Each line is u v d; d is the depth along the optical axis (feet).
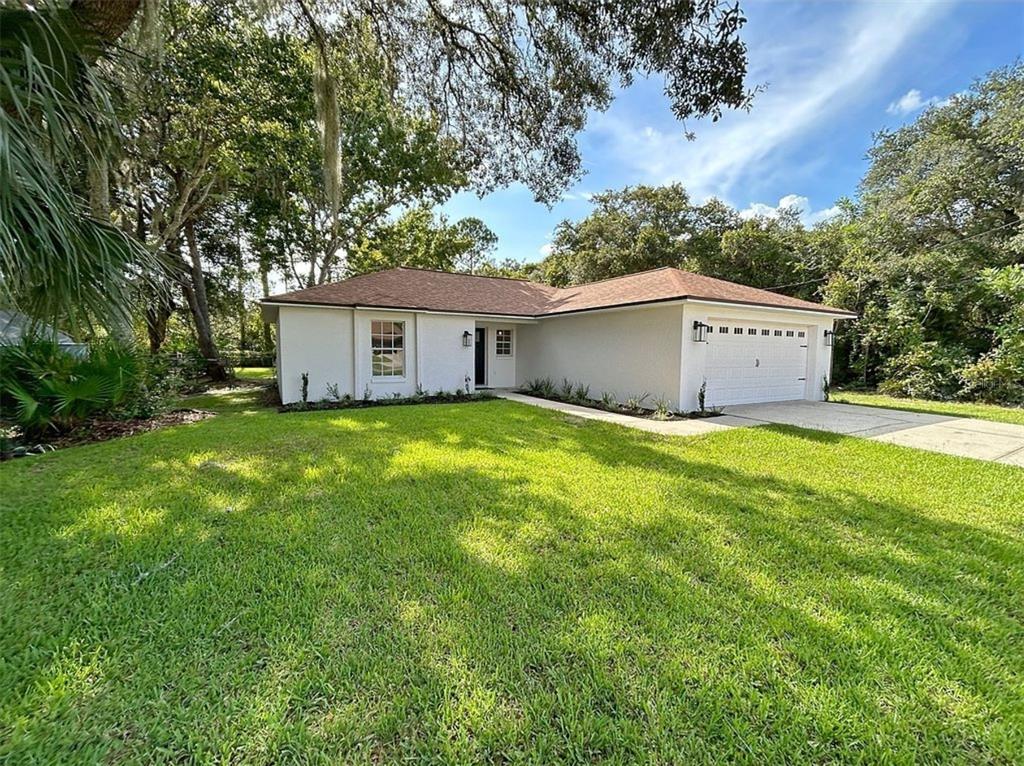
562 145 22.65
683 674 6.64
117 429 24.29
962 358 42.50
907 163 53.42
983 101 46.60
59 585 8.78
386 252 73.77
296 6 22.09
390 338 38.11
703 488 15.12
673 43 13.97
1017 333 38.68
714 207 79.97
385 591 8.79
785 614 8.17
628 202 82.64
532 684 6.47
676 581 9.27
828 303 53.93
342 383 36.63
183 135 37.22
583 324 40.11
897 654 7.14
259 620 7.80
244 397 40.42
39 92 8.68
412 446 20.47
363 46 22.84
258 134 35.32
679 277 36.76
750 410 33.24
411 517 12.37
